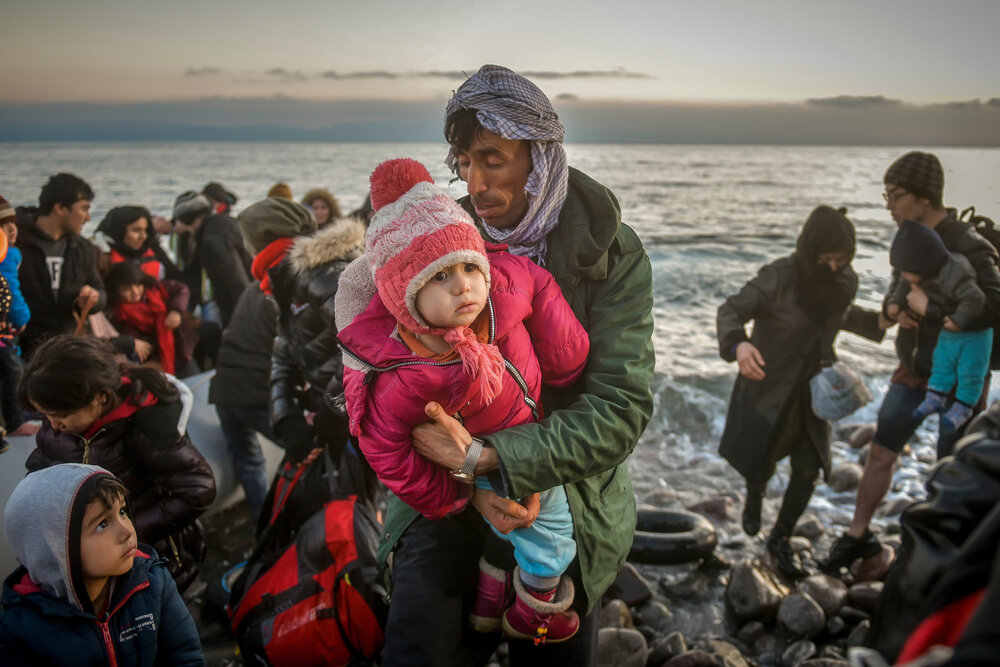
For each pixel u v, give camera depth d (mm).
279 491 3217
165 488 2748
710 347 7707
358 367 1682
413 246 1473
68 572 1951
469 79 1855
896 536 4098
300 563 2865
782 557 3758
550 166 1857
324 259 3002
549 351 1808
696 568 3848
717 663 3023
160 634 2174
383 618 2779
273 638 2748
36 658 1966
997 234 3549
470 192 1912
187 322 5684
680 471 5066
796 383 3619
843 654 3232
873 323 3863
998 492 1101
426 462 1708
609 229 1879
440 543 2039
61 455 2586
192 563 3020
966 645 721
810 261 3504
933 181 3525
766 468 3764
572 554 1886
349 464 3021
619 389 1829
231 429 4023
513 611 1907
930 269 3439
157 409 2686
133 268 5215
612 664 3047
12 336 4008
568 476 1738
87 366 2469
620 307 1913
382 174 1573
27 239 4383
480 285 1527
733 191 34500
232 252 5809
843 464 4895
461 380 1606
